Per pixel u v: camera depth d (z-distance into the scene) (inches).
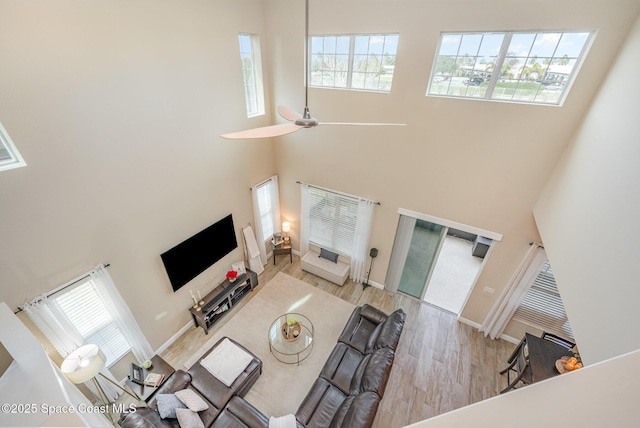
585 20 117.0
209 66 163.8
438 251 206.5
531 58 135.4
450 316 218.8
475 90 152.5
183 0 140.9
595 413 19.9
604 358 63.1
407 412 156.6
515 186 157.6
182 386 145.6
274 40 192.7
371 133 187.8
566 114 132.6
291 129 94.0
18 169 105.9
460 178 171.2
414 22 148.4
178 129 158.1
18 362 75.9
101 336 151.6
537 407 24.3
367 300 232.1
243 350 163.0
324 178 224.2
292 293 233.5
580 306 82.5
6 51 95.8
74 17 108.0
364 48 170.4
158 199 159.0
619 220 74.2
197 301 203.6
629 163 78.4
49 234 119.6
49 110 109.3
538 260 163.6
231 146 195.2
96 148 126.4
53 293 125.3
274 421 125.6
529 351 144.2
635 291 58.7
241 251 237.1
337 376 152.5
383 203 206.8
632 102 88.4
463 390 168.1
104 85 122.5
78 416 49.5
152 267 167.3
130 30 125.1
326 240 255.6
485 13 133.0
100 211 134.8
